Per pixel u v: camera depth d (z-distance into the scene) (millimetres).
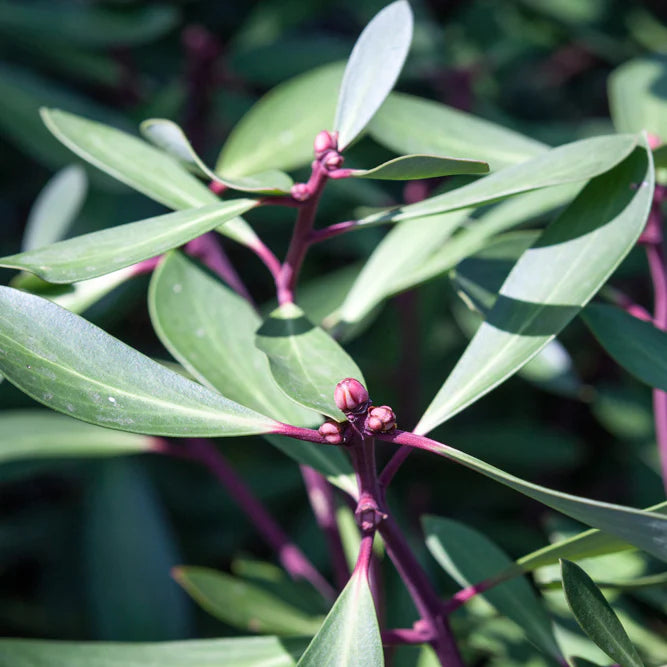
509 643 602
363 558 473
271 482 810
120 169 541
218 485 820
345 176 491
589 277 502
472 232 583
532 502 800
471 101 857
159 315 531
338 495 607
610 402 716
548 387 634
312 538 767
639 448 706
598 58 1019
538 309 502
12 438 621
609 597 575
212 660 529
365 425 460
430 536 550
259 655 531
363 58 501
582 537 477
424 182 796
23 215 913
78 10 799
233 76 853
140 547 671
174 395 469
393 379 808
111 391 468
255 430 465
